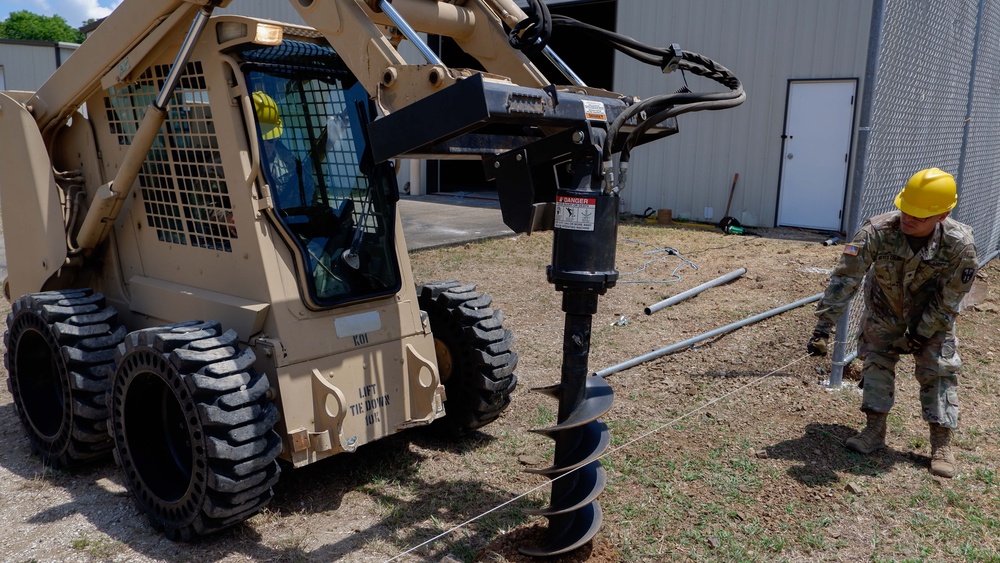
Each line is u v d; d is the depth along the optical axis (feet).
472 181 70.74
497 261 33.63
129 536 11.96
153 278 14.05
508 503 12.77
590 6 56.85
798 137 42.47
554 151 10.24
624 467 14.19
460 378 15.02
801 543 11.80
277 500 13.07
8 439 15.83
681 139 46.34
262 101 12.23
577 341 10.64
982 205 31.45
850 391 17.89
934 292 13.87
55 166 15.51
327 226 12.78
